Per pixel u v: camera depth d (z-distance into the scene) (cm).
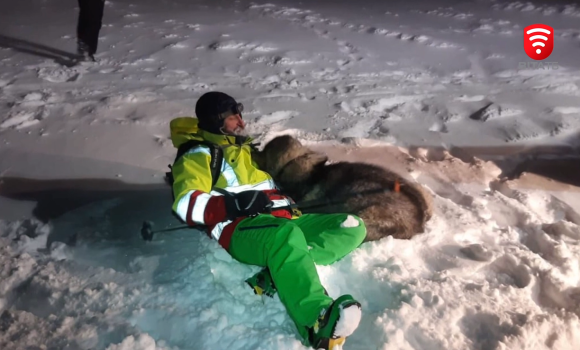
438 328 271
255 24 1082
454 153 539
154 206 401
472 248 341
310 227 321
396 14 1253
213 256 324
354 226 312
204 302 286
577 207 437
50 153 485
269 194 327
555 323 276
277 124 577
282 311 282
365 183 352
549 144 559
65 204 404
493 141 562
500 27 1162
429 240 352
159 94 661
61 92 654
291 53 894
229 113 324
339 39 1005
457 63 898
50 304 286
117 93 652
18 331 261
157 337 267
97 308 282
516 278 324
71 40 903
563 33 1122
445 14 1268
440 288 297
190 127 335
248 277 310
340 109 634
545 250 355
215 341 260
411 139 558
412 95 697
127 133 530
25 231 364
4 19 1024
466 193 438
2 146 495
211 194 314
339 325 238
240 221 299
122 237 358
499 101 678
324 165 370
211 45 912
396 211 345
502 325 272
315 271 267
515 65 891
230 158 321
